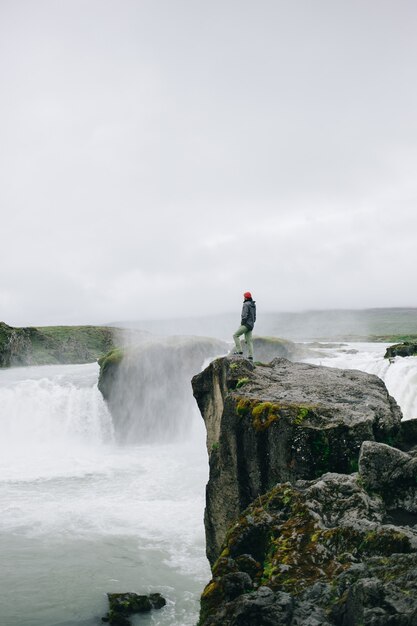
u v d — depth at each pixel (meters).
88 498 17.97
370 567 4.61
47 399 32.28
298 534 5.82
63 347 56.62
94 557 12.93
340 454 7.93
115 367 31.23
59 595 11.01
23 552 13.23
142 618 9.95
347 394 9.94
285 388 10.32
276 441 8.33
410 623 3.71
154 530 14.74
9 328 50.97
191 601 10.69
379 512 6.18
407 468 6.63
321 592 4.66
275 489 6.90
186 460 24.61
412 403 21.02
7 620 10.00
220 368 12.32
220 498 9.73
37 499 17.91
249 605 4.51
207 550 10.05
